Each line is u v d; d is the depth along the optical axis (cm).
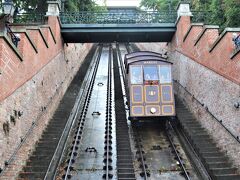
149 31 1798
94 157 1262
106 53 3722
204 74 1366
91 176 1111
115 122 1653
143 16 1838
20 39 1076
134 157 1277
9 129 918
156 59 1544
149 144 1399
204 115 1362
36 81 1255
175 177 1119
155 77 1518
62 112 1614
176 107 1659
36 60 1252
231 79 1089
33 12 2062
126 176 1104
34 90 1222
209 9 1902
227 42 1118
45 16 1727
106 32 1783
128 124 1645
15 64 982
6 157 892
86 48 3102
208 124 1312
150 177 1121
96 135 1489
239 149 1022
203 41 1373
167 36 1902
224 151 1139
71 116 1628
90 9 2395
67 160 1224
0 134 844
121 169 1143
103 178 1097
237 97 1043
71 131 1507
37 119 1244
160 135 1496
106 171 1116
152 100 1494
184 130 1377
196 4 2094
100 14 1830
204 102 1365
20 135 1024
